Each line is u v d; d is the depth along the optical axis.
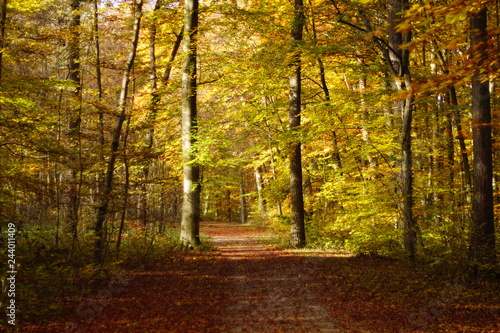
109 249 11.77
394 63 11.40
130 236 14.88
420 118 14.21
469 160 17.11
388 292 8.30
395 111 12.82
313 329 6.39
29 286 7.28
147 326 6.43
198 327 6.47
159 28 18.02
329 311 7.27
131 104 11.80
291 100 15.63
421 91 5.26
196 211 15.26
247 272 10.89
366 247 12.97
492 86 13.58
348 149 15.62
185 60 15.35
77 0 15.09
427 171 17.02
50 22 15.11
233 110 21.39
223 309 7.46
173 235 18.22
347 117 16.05
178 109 17.45
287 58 13.01
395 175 14.20
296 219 15.91
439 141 14.36
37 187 9.49
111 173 11.16
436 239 11.22
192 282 9.54
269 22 14.60
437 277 9.34
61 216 14.69
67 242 11.38
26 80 10.22
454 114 13.38
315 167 22.38
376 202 14.09
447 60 12.55
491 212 9.16
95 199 12.09
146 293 8.38
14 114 9.97
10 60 11.03
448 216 12.38
